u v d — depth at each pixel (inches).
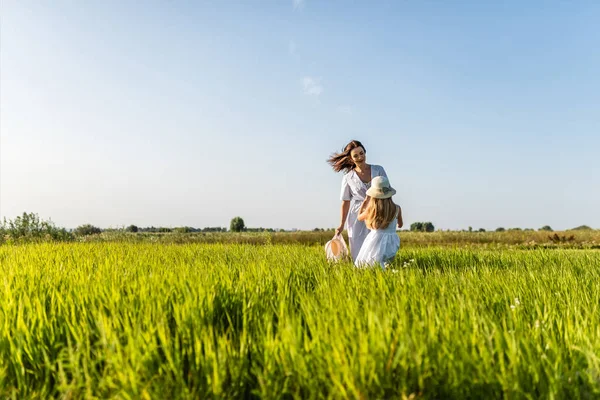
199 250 358.0
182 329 104.3
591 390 80.7
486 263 281.9
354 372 78.6
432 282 169.9
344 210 271.3
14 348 101.9
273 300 140.3
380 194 229.8
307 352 89.3
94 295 138.9
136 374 83.1
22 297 141.6
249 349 101.0
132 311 119.6
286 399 85.3
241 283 152.6
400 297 131.3
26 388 93.0
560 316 124.3
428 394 79.7
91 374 90.7
